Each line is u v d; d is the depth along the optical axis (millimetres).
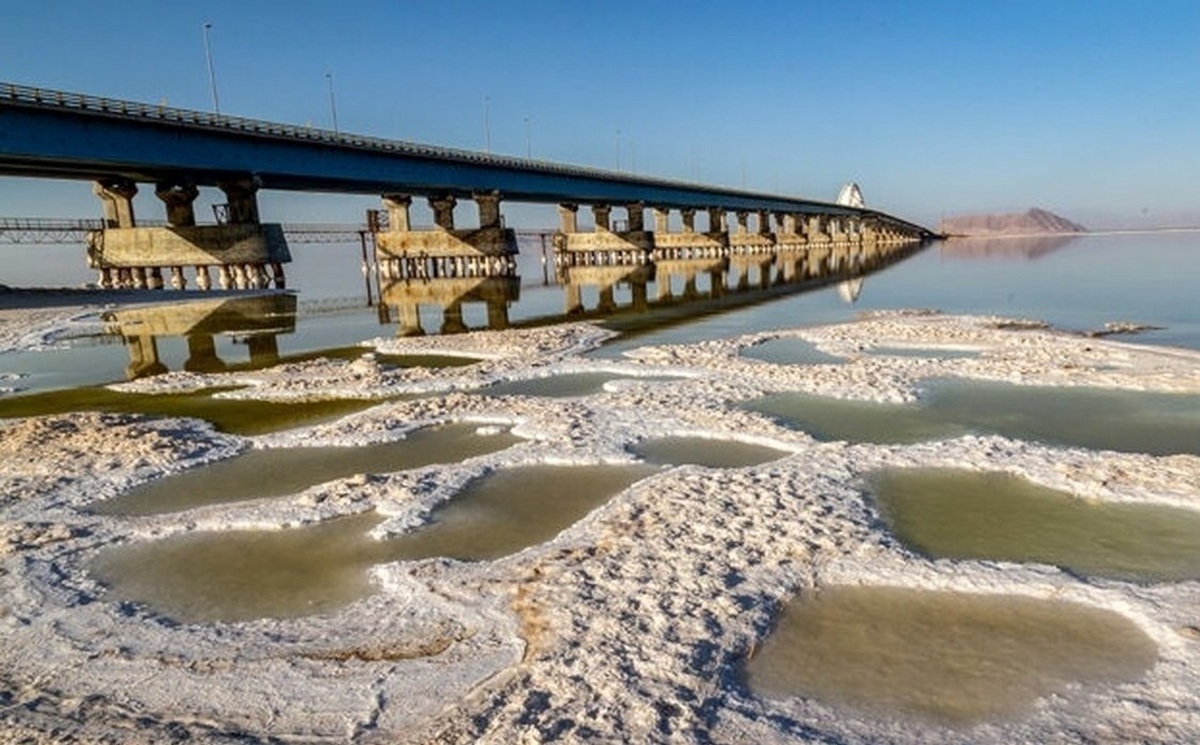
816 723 5426
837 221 189375
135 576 8914
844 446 12586
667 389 18250
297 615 7703
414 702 5945
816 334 27375
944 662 6203
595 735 5289
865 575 7758
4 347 33250
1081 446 12727
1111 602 7082
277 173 56656
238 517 10570
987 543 8656
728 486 10664
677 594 7395
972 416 14922
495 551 9117
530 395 18766
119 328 39094
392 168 65125
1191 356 19859
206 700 6191
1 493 12195
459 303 52000
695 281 66938
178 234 60906
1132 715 5402
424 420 15945
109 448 14641
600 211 100875
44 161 43875
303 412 17891
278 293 59969
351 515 10539
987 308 35438
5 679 6695
